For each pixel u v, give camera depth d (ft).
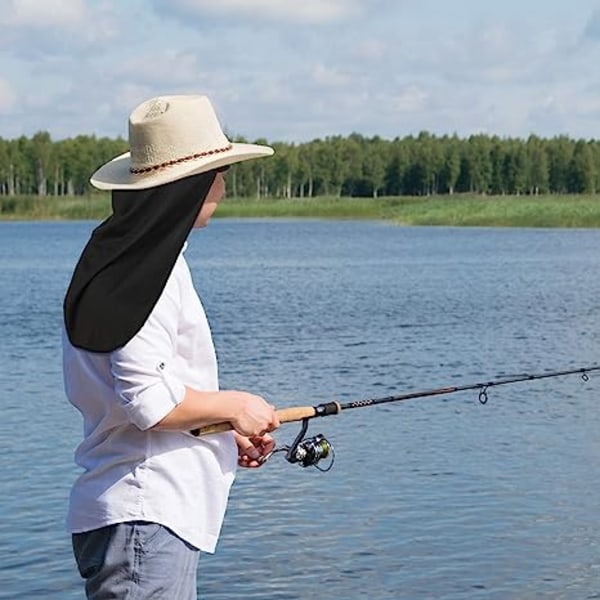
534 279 153.28
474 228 347.15
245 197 520.83
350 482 42.34
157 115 14.69
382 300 123.44
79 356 14.79
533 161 529.86
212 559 34.06
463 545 35.32
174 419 14.49
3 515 38.34
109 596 14.82
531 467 44.80
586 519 37.83
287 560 34.06
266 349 81.66
